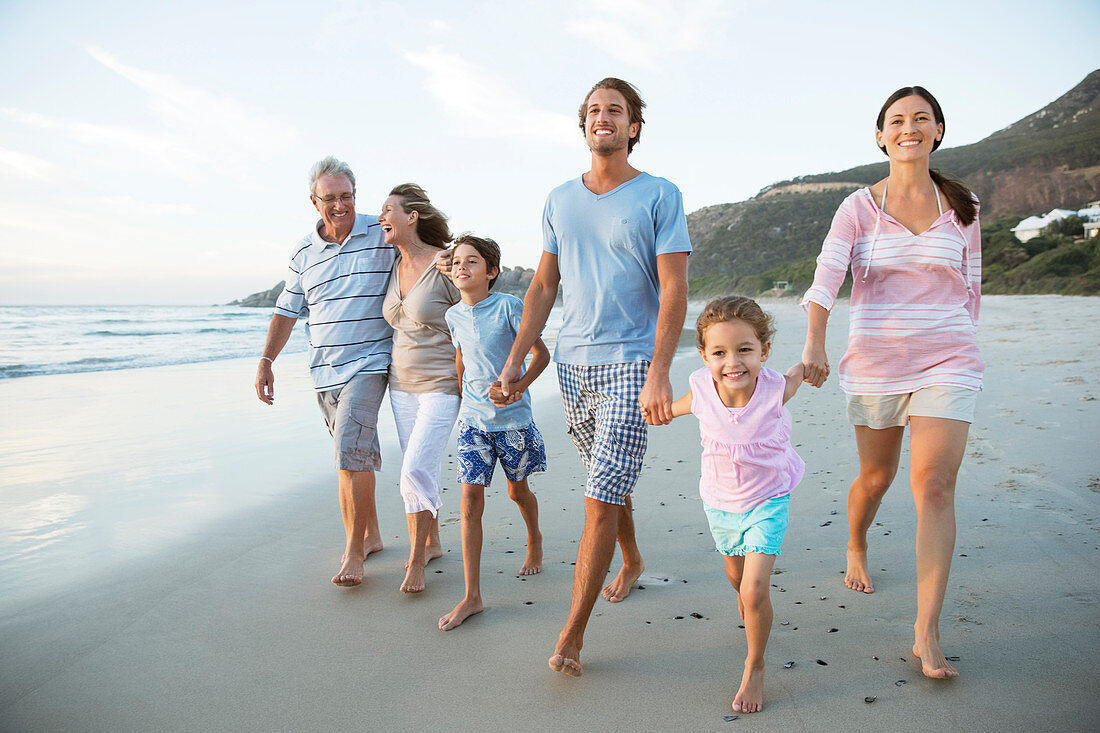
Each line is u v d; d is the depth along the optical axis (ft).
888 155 9.10
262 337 76.38
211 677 8.11
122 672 8.25
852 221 9.32
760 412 7.69
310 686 7.89
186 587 10.69
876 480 9.50
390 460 18.63
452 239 11.75
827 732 6.70
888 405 9.05
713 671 7.96
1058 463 14.46
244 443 20.47
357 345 11.75
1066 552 10.41
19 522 13.69
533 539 11.09
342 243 11.93
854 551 10.07
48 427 23.09
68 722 7.28
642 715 7.14
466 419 10.23
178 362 47.37
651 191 9.00
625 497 8.42
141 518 13.89
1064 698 7.02
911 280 8.96
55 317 126.82
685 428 21.30
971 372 8.53
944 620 8.73
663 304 8.68
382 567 11.60
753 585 7.35
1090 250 116.67
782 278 235.81
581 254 9.27
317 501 15.05
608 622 9.28
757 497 7.71
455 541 12.75
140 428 22.84
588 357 9.19
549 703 7.43
